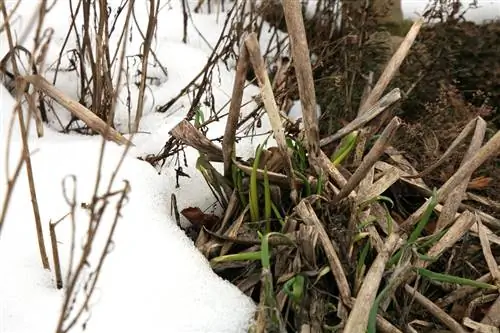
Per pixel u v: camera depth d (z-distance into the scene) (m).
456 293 0.89
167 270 0.83
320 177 0.89
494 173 1.05
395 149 1.04
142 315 0.79
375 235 0.89
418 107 1.22
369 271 0.81
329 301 0.85
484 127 0.97
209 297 0.82
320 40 1.27
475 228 0.94
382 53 1.26
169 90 1.16
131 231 0.86
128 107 1.03
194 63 1.21
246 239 0.89
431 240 0.88
